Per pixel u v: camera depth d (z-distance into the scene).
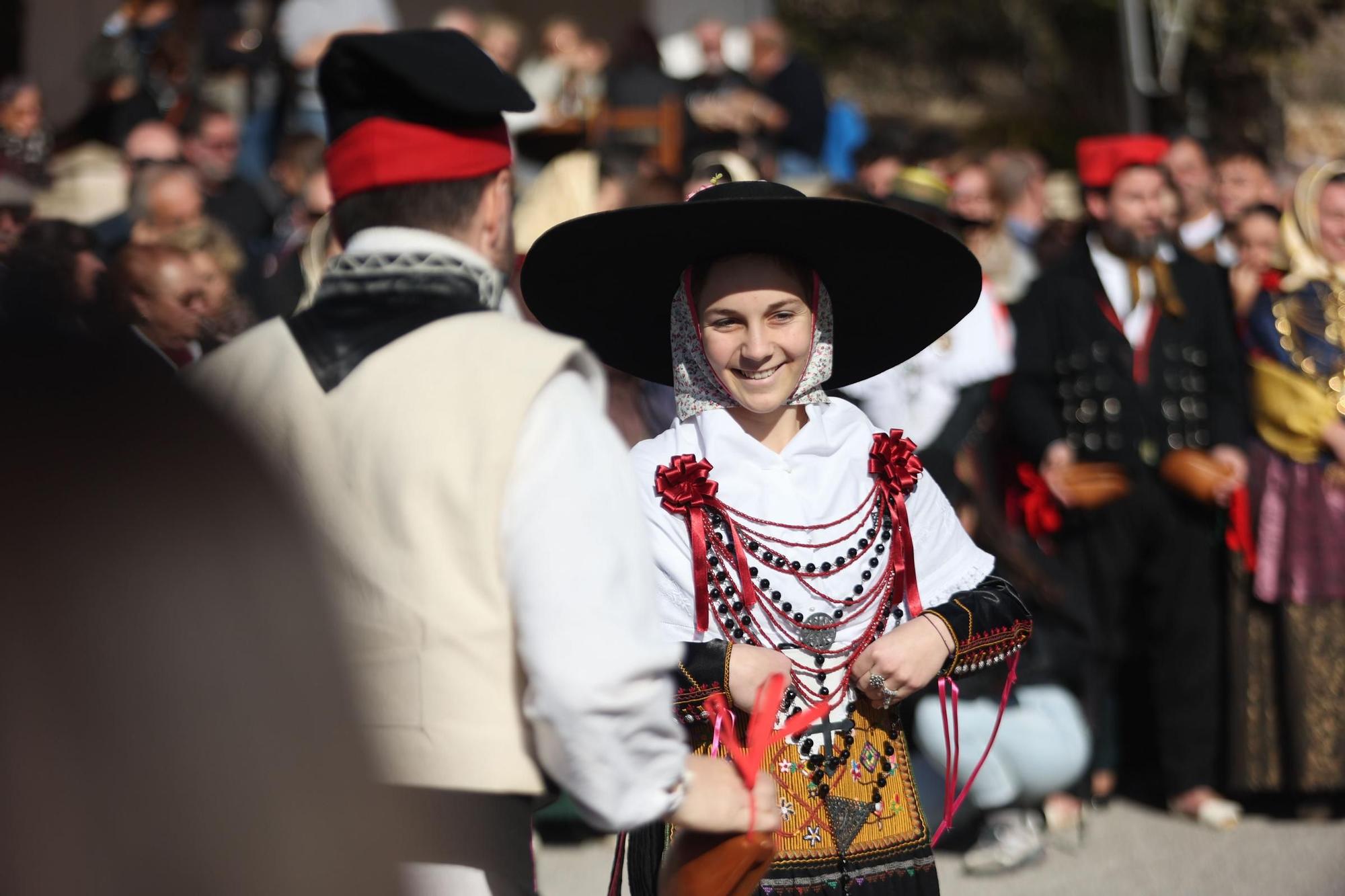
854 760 4.02
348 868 1.31
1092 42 27.45
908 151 9.42
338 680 1.33
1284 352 8.46
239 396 3.04
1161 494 8.37
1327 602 8.42
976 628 4.05
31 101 11.65
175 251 6.29
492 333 3.04
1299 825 8.52
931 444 7.82
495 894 2.89
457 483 2.88
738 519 4.08
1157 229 8.45
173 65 13.59
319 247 6.02
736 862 3.33
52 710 1.20
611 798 2.85
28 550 1.22
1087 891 7.37
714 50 15.96
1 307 1.65
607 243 4.12
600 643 2.80
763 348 4.05
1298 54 20.27
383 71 3.13
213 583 1.26
